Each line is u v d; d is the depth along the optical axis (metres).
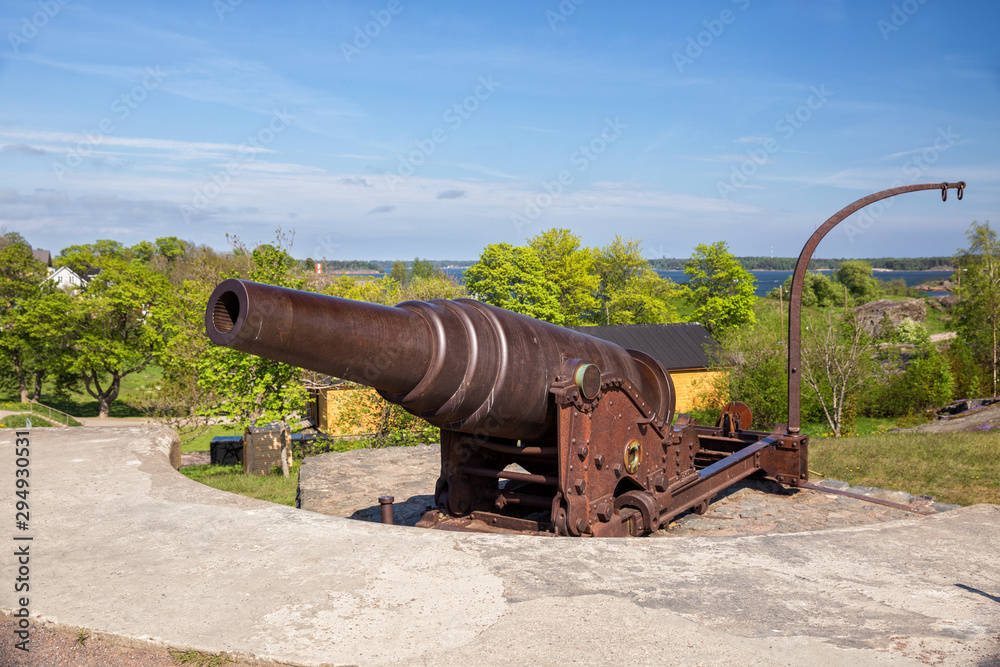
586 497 4.66
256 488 10.42
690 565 3.55
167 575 3.43
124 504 4.79
